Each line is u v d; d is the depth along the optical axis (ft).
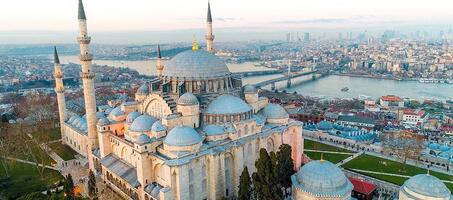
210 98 463.01
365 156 575.38
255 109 507.30
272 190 350.23
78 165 526.98
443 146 606.14
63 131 634.43
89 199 388.16
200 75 472.03
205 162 391.86
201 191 393.29
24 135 634.02
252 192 388.98
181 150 373.40
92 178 415.44
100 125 471.21
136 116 464.65
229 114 432.25
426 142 636.48
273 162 360.89
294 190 363.56
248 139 434.71
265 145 462.60
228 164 419.33
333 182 342.23
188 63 479.00
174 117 415.64
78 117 622.54
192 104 424.87
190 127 396.16
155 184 392.88
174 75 478.18
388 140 624.18
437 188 325.62
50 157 559.38
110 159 467.11
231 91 498.28
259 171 356.59
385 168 517.96
